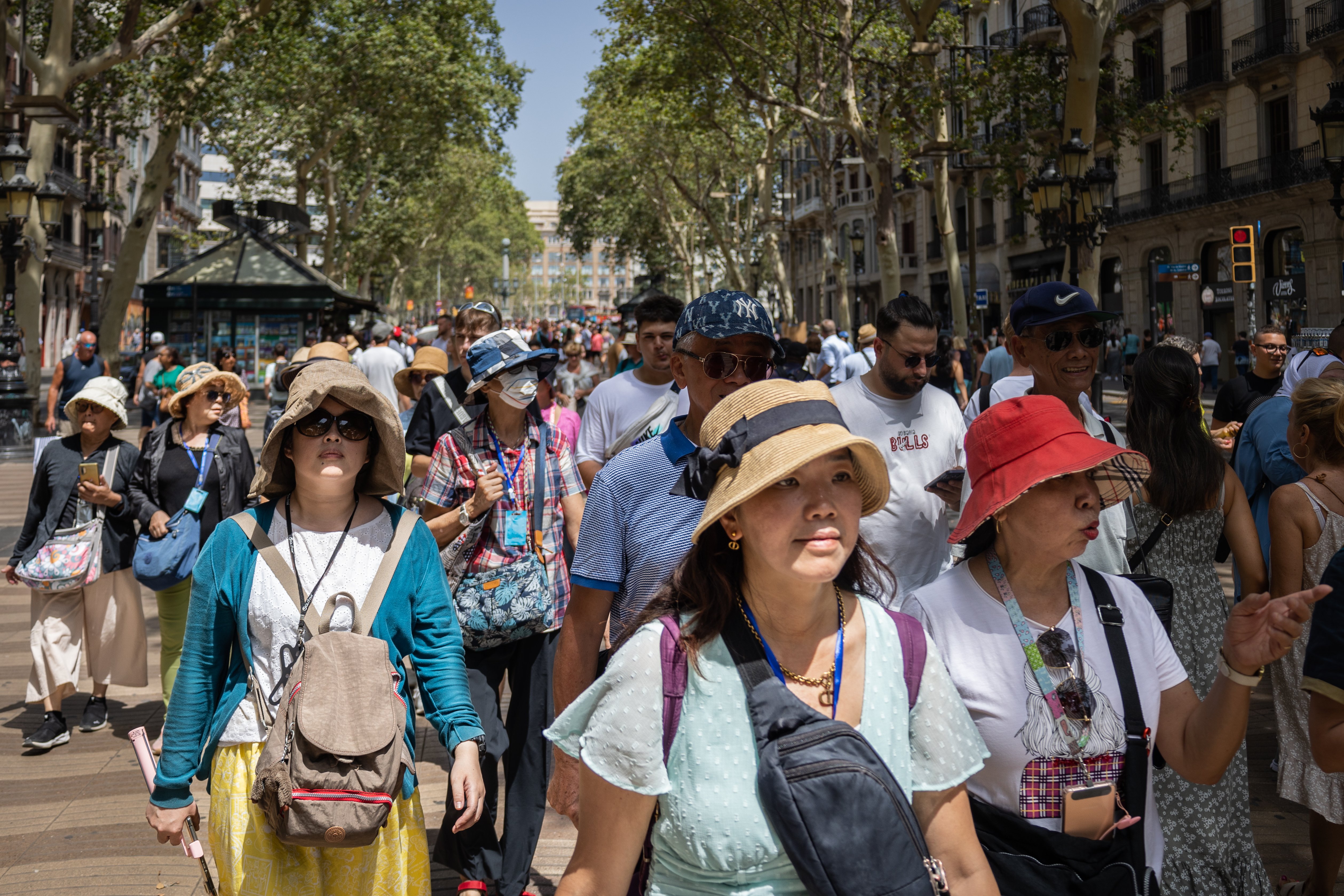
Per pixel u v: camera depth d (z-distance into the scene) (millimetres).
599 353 28719
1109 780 2307
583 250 58531
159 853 4402
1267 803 4676
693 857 1800
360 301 33844
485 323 5430
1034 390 4277
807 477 1789
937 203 24844
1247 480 5195
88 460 5852
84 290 59906
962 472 3646
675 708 1818
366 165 40062
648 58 28219
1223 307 33688
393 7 32250
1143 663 2375
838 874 1639
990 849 2275
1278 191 29797
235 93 32406
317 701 2469
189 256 34062
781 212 68875
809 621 1871
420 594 2846
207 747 2684
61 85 18812
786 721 1761
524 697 4027
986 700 2336
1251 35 30922
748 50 25734
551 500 4168
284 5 24797
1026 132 23297
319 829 2375
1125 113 22219
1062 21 15641
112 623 5953
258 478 2701
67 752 5641
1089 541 2529
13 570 5711
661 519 3027
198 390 5582
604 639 3160
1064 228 16672
